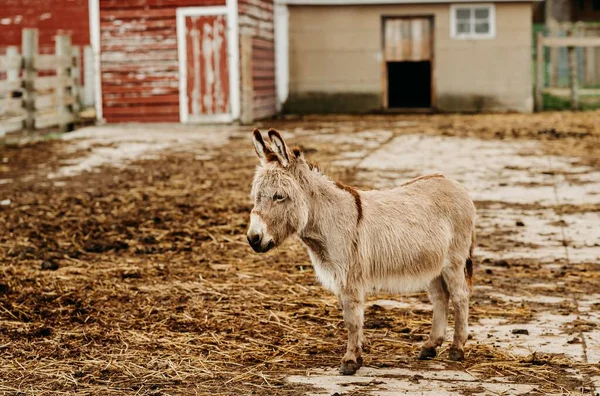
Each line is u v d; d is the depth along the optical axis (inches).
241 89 852.0
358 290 217.3
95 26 845.8
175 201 463.2
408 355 233.3
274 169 210.2
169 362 230.2
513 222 404.5
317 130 785.6
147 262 343.3
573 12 1510.8
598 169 538.6
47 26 969.5
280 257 348.8
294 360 231.3
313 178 217.5
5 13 973.8
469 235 233.9
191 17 832.9
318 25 1009.5
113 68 848.9
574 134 720.3
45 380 218.4
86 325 264.4
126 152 640.4
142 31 841.5
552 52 1207.6
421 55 1010.1
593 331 248.8
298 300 288.0
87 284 309.0
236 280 314.5
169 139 721.6
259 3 925.8
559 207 434.0
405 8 999.6
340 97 1018.7
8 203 459.8
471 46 1001.5
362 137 721.0
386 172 535.2
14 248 364.8
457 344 228.5
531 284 303.4
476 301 283.7
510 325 257.6
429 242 222.5
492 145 658.8
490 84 1005.2
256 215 207.2
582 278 309.4
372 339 247.0
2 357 235.5
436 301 232.1
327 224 215.5
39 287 304.3
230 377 218.8
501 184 495.5
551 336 245.8
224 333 255.3
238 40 837.8
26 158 606.2
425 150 634.2
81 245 373.1
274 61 1007.0
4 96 751.7
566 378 212.2
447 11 997.2
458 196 233.8
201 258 348.8
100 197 476.7
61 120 764.0
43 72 953.5
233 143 692.1
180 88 842.8
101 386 213.9
